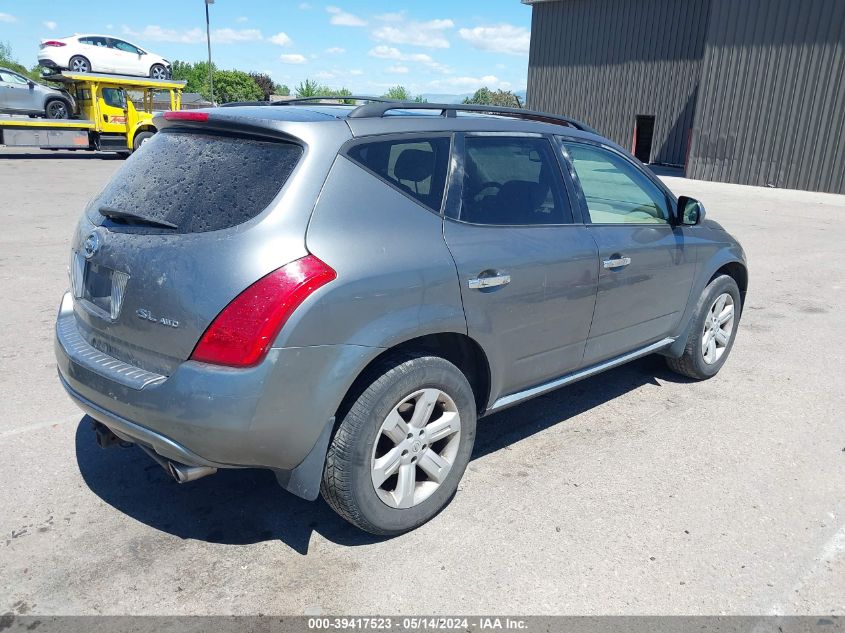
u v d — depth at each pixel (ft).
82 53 72.33
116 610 8.39
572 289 11.71
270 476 11.70
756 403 15.12
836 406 15.05
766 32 63.77
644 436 13.39
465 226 10.23
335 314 8.41
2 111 68.95
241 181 8.79
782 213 47.98
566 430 13.62
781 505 11.03
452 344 10.74
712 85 68.54
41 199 42.86
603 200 12.96
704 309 15.44
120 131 73.46
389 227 9.23
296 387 8.29
